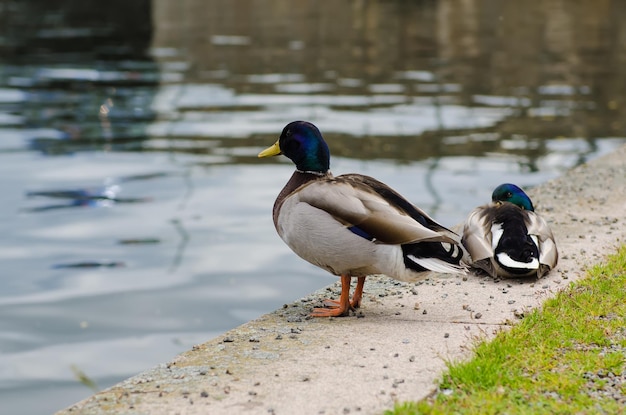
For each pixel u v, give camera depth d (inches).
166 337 390.0
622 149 532.1
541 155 753.0
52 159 770.2
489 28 1850.4
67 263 497.7
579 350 241.6
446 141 814.5
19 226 571.8
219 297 440.5
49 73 1295.5
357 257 268.8
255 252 512.7
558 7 2276.1
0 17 2112.5
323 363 241.4
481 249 309.3
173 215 592.1
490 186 647.8
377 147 791.7
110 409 215.8
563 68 1286.9
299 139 289.0
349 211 267.1
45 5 2390.5
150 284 461.4
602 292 287.7
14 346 382.6
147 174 711.7
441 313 283.6
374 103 1016.9
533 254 303.3
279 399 218.5
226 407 215.0
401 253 263.4
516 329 253.3
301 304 302.7
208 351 253.4
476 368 224.4
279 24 1968.5
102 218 587.8
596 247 345.7
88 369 358.6
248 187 663.8
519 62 1354.6
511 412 203.8
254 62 1381.6
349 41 1642.5
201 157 767.7
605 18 1998.0
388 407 212.2
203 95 1098.1
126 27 1930.4
